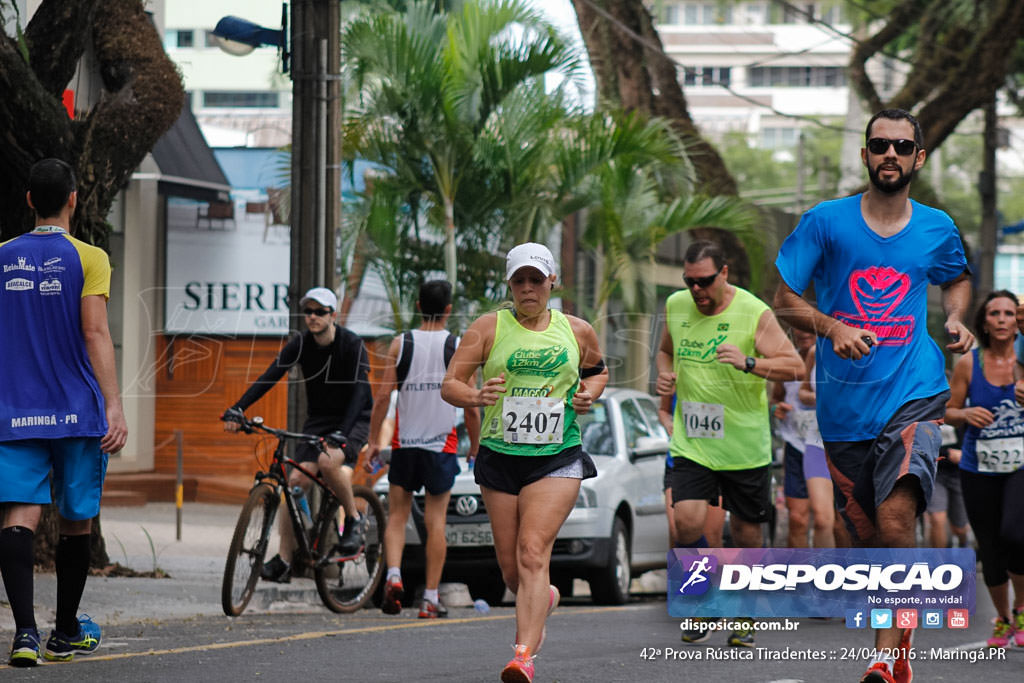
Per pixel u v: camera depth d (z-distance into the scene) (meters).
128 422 43.19
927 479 12.42
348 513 22.00
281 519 21.48
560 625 20.41
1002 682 14.62
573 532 24.78
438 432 21.58
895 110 12.87
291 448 26.36
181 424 43.47
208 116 62.28
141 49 24.72
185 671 14.05
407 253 35.25
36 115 21.20
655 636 18.62
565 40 33.38
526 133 33.84
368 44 32.84
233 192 46.09
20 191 21.67
